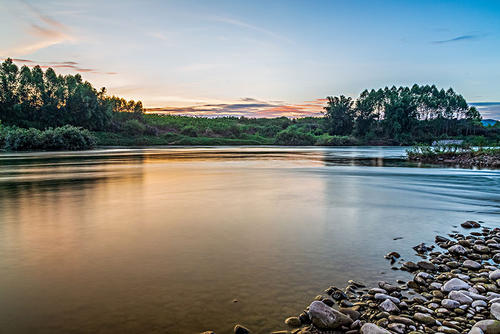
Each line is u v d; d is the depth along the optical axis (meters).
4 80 74.12
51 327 2.78
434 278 3.87
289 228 5.91
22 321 2.87
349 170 17.39
